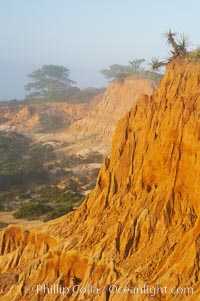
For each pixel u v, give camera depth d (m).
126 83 136.62
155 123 34.44
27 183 98.88
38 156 123.44
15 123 170.00
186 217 29.72
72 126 144.25
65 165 111.44
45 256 35.41
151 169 33.41
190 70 36.06
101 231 33.66
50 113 163.00
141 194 33.44
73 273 33.31
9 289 35.03
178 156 31.28
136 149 35.53
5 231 42.12
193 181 30.16
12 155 127.88
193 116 30.77
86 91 177.75
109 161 37.84
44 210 62.62
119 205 34.31
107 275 30.41
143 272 28.91
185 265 27.12
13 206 75.38
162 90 36.53
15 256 39.31
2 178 96.75
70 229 36.91
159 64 38.75
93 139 129.38
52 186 95.06
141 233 31.27
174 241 29.39
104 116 135.50
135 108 37.03
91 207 37.12
